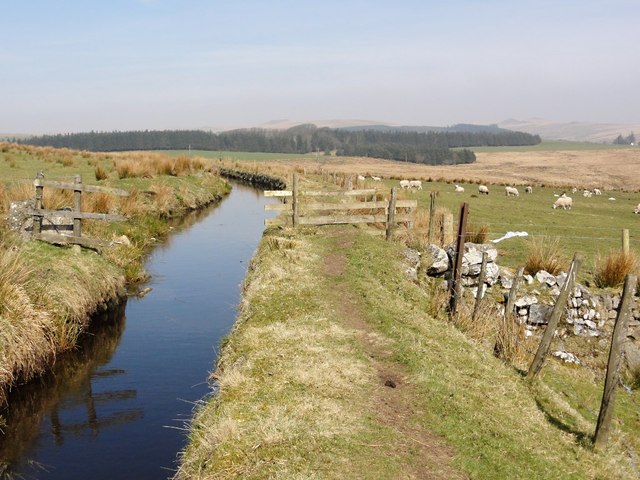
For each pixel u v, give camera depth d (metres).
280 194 17.09
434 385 7.68
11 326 9.13
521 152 174.38
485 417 7.11
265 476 5.49
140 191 25.23
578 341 12.77
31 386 9.32
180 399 9.09
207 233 23.66
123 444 7.74
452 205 31.44
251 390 7.34
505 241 20.05
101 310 12.90
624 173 108.88
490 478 5.85
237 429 6.33
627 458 7.66
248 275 14.40
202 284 15.98
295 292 11.26
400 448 6.16
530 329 12.88
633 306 13.06
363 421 6.62
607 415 7.20
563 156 154.00
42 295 10.69
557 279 13.70
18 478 6.96
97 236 16.86
